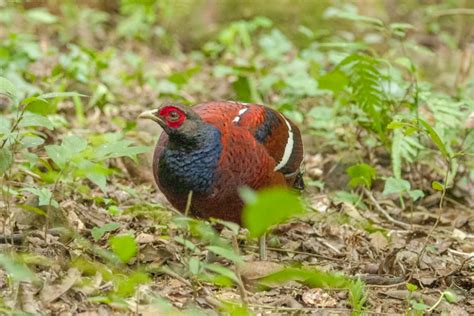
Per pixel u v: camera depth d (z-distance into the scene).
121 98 15.76
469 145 11.05
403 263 9.68
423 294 8.67
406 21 20.91
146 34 20.28
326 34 19.53
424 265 9.66
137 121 14.24
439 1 21.78
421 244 10.48
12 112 13.00
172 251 8.98
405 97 13.05
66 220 9.27
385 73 15.30
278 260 9.73
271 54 17.38
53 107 13.32
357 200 11.85
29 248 8.47
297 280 8.51
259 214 5.96
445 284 9.15
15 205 8.75
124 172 12.06
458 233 11.19
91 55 15.58
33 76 14.82
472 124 11.48
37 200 9.21
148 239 9.30
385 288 8.87
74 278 7.67
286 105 14.27
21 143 8.40
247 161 8.45
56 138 12.74
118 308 7.36
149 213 10.37
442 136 11.81
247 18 20.55
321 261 9.88
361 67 12.09
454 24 20.70
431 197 12.41
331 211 11.46
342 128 13.80
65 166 8.12
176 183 8.41
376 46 19.41
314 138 14.05
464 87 15.94
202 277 7.77
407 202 12.36
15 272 7.05
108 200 10.53
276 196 5.90
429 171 12.80
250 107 8.96
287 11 20.42
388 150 12.80
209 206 8.52
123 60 18.62
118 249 7.24
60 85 14.53
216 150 8.32
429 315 8.25
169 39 20.20
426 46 20.39
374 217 11.73
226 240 9.59
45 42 18.80
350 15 12.61
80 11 20.75
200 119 8.35
